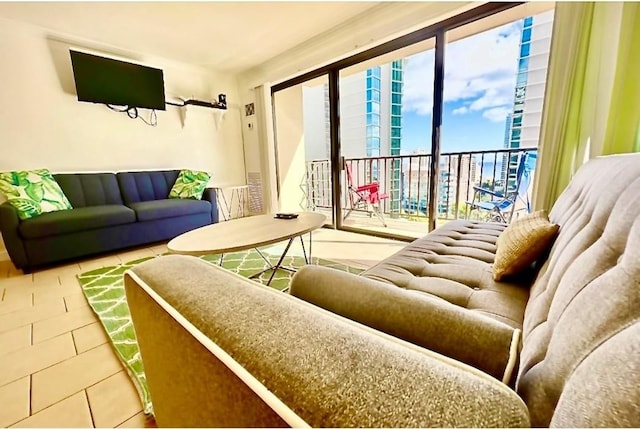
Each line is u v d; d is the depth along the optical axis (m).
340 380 0.29
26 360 1.30
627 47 1.57
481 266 1.21
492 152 3.31
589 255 0.55
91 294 1.93
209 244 1.54
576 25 1.70
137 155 3.56
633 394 0.23
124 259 2.68
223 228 1.89
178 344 0.45
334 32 2.98
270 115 4.16
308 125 5.25
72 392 1.12
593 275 0.48
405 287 1.06
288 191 4.68
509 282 1.06
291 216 2.20
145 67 3.32
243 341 0.36
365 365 0.30
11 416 1.02
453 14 2.32
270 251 2.79
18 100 2.76
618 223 0.52
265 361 0.33
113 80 3.12
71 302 1.85
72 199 2.88
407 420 0.25
